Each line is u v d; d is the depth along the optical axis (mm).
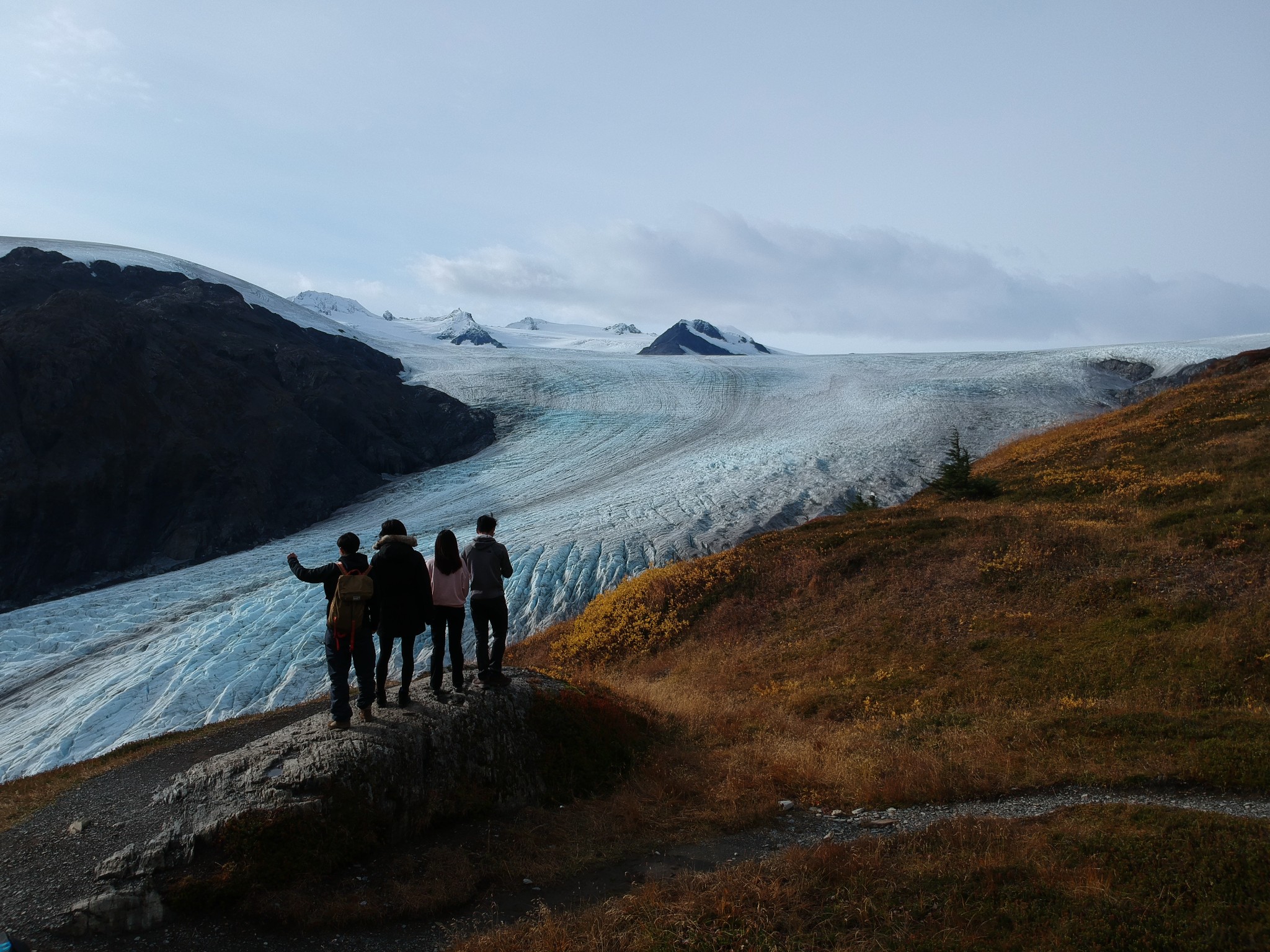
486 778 8578
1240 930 4961
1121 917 5270
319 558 43219
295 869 6734
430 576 8586
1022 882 5859
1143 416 32531
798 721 12383
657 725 11773
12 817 8922
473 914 6617
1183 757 8609
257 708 26641
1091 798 7945
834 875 6410
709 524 38438
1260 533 15906
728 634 19328
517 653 23609
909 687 13617
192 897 6395
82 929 6152
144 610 36875
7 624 36094
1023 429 55438
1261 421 25031
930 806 8320
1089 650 13555
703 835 8117
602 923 6062
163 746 12438
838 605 18969
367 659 8039
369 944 6137
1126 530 18469
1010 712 11547
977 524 21156
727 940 5586
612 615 22609
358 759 7559
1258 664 11531
